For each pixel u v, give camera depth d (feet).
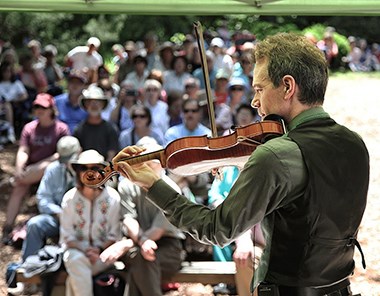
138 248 19.97
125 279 20.40
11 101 43.04
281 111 9.86
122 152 10.43
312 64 9.66
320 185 9.37
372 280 23.27
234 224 9.21
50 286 20.22
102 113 37.40
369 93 61.11
